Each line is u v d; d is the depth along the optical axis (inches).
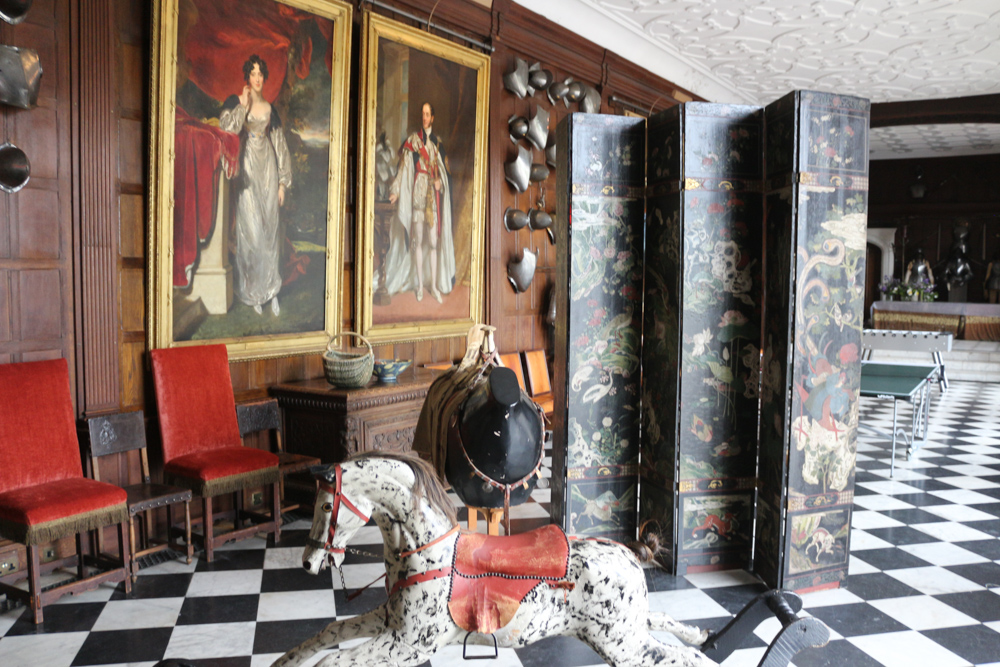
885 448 319.6
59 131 166.4
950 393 491.2
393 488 89.7
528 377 310.7
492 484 152.9
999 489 254.4
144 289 186.2
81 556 157.3
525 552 94.3
